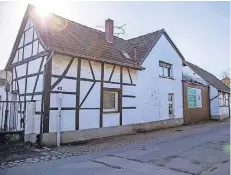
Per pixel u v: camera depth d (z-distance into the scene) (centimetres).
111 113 1234
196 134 1284
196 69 2602
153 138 1160
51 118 969
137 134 1321
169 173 581
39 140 941
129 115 1348
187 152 815
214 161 693
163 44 1705
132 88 1384
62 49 1026
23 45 1208
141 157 749
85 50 1162
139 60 1475
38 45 1065
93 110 1139
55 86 991
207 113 2320
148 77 1523
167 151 835
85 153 820
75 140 1049
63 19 1316
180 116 1820
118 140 1108
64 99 1020
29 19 1172
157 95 1590
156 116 1564
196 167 633
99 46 1322
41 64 1019
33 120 998
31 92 1067
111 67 1254
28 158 744
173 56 1806
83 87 1100
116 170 609
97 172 593
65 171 604
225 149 862
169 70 1791
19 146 921
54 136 971
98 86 1172
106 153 816
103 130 1181
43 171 605
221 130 1461
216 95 2359
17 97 1207
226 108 2703
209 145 942
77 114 1066
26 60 1130
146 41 1672
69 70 1049
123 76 1327
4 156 769
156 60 1614
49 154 803
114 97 1288
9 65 1334
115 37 1622
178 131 1442
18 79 1213
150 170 606
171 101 1769
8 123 1094
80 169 621
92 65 1152
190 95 2005
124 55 1442
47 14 1230
